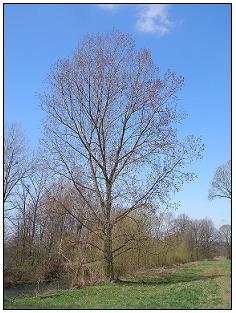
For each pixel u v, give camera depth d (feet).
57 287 124.36
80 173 111.86
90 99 113.39
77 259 113.39
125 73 114.42
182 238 281.33
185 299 77.05
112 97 113.70
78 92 113.60
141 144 111.24
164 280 125.49
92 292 94.89
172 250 201.87
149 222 117.60
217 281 107.24
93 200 112.68
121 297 84.12
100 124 112.88
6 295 105.60
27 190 189.37
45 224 177.47
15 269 148.87
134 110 112.68
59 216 122.93
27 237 183.52
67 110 114.01
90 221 112.47
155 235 120.47
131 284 108.58
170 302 73.77
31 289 125.08
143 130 111.55
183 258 255.70
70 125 113.80
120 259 126.62
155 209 110.22
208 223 348.79
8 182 175.94
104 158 111.14
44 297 91.86
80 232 119.75
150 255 142.00
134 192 109.19
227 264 227.81
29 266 159.12
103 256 112.16
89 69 114.83
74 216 113.70
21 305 77.30
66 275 128.57
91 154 111.45
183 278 133.90
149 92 112.06
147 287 100.83
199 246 334.85
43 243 173.58
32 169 183.93
